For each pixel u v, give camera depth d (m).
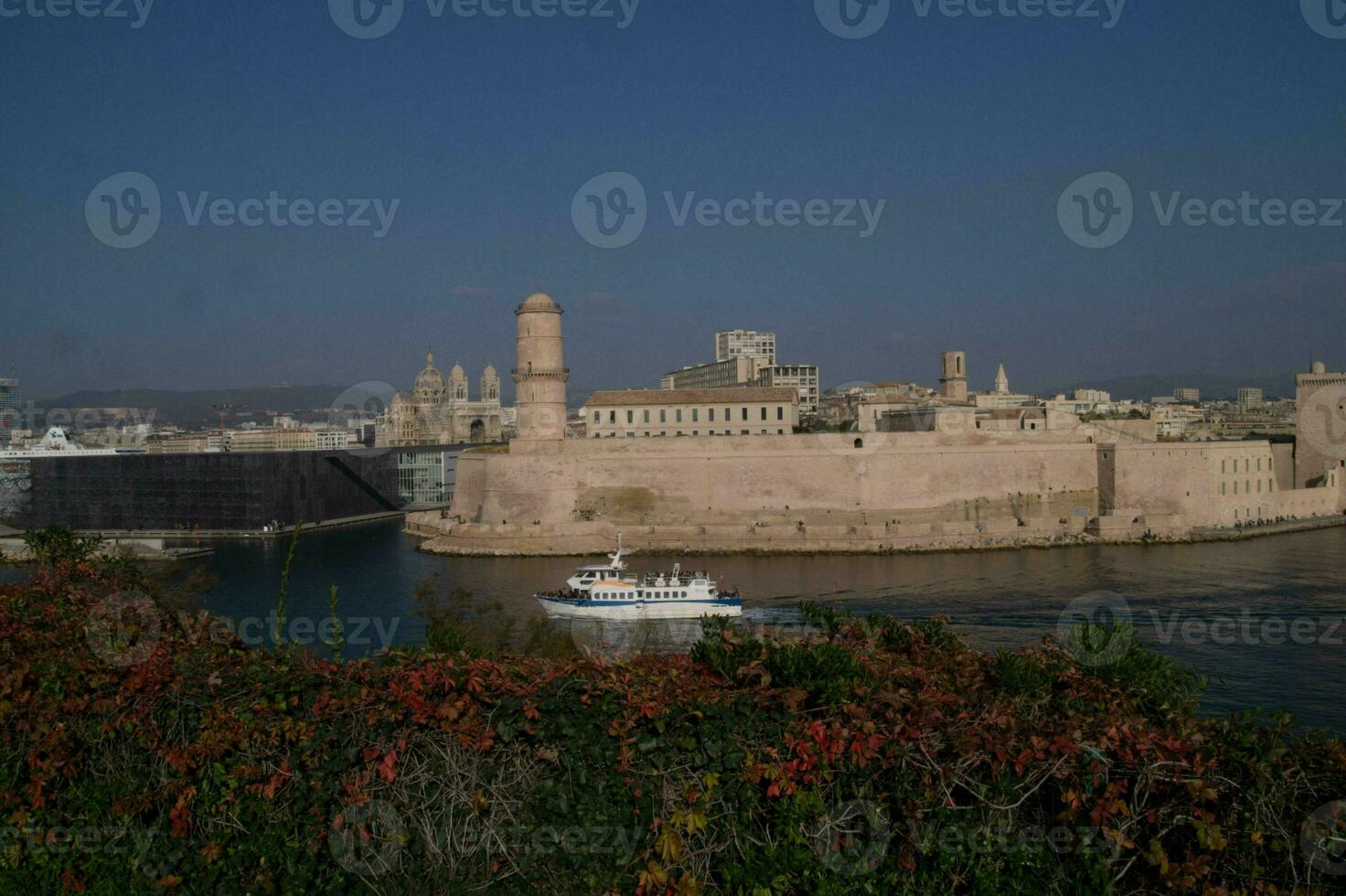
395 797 12.48
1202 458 122.81
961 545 106.56
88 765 13.05
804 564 97.19
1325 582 81.00
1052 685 13.90
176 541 131.50
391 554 112.38
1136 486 123.38
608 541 111.38
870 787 12.00
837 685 12.69
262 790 12.52
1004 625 66.06
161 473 145.25
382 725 12.55
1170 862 11.27
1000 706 12.47
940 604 73.56
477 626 37.12
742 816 12.11
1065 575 86.62
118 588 19.83
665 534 111.75
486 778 12.45
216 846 12.38
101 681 13.09
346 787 12.43
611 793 12.23
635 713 12.32
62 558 22.92
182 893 12.45
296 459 147.88
